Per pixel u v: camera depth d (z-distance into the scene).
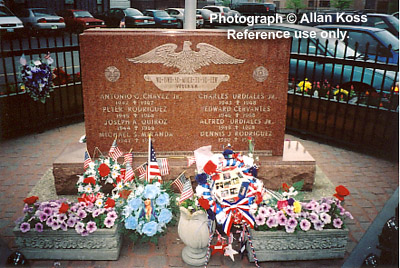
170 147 5.05
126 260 4.05
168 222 4.32
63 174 4.81
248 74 4.77
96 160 4.55
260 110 4.93
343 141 7.02
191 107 4.89
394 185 5.59
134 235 4.06
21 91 7.25
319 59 7.06
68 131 7.66
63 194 4.90
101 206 4.11
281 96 4.87
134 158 5.04
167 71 4.72
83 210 4.03
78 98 8.19
